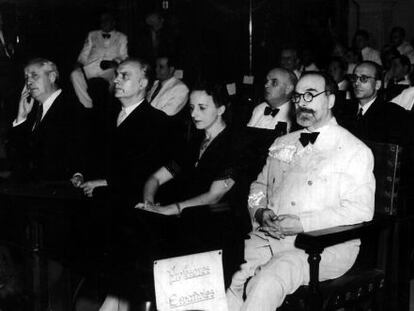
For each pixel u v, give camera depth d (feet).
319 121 10.99
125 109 13.50
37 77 13.82
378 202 11.03
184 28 28.55
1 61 21.26
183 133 13.33
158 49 27.63
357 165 10.60
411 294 13.46
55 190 11.12
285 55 24.89
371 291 10.76
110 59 25.68
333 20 33.06
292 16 30.94
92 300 12.32
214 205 9.71
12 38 24.17
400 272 11.24
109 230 9.18
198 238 9.05
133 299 9.15
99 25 26.61
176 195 12.58
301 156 11.04
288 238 10.85
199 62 28.43
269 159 11.60
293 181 10.95
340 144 10.82
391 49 29.14
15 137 14.25
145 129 13.16
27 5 24.64
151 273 8.73
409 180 11.32
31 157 13.97
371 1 35.06
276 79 15.97
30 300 10.68
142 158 13.07
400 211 11.06
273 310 9.82
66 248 9.75
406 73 24.32
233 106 19.44
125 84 13.24
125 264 8.91
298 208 10.77
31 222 10.31
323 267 10.46
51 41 25.23
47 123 13.80
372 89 16.07
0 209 10.91
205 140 12.17
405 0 35.01
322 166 10.75
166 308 8.68
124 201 10.09
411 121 15.81
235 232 9.43
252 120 16.85
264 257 11.05
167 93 21.49
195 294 8.91
